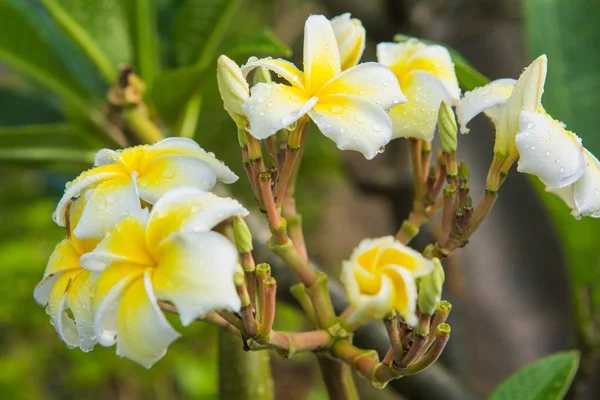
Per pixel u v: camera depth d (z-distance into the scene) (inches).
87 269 25.6
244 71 26.8
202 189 26.0
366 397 70.9
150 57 35.5
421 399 35.0
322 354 28.2
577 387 34.1
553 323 65.0
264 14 93.4
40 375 74.5
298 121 27.3
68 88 36.0
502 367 61.9
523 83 27.1
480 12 50.6
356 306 25.6
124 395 78.3
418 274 25.8
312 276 27.9
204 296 24.5
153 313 24.6
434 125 28.6
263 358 30.8
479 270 67.4
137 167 26.4
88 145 35.9
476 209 27.8
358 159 56.6
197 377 66.7
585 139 33.9
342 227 105.0
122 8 35.2
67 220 26.8
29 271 65.9
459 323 42.8
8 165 36.4
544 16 34.6
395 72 29.2
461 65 31.0
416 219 29.2
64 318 26.6
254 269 26.2
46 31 38.0
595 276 33.2
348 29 28.9
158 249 25.1
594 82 34.1
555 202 32.6
